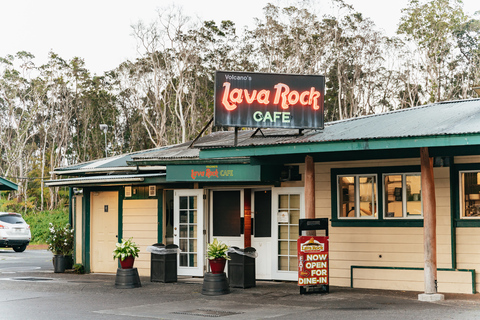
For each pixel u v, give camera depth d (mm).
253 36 53500
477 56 50219
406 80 52312
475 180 11508
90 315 9062
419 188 12094
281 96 11922
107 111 63188
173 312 9359
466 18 51125
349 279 12570
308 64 52562
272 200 13570
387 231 12266
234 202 14242
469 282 11266
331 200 12914
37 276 15414
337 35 53000
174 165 13414
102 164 16625
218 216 14375
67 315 9047
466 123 10203
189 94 56156
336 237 12797
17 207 47156
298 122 11922
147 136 60562
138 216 15445
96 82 63844
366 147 10148
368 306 9688
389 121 12297
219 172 12969
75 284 13289
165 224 15078
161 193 15070
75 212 16953
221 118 11703
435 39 51031
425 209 10367
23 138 65125
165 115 57250
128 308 9797
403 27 52406
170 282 13422
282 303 10242
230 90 11789
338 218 12820
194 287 12633
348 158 12773
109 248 16141
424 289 11156
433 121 11133
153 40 57469
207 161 13156
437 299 10227
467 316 8508
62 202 53844
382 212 12352
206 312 9344
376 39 53031
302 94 11977
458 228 11531
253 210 14000
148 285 13000
